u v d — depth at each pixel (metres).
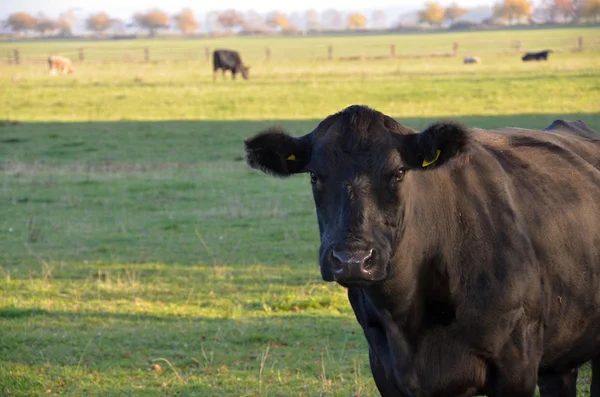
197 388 8.96
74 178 23.81
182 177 23.80
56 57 70.56
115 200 20.77
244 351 10.18
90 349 10.33
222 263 14.84
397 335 6.01
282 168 6.09
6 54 122.56
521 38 135.25
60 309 12.23
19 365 9.77
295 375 9.30
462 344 5.99
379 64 73.62
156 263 14.98
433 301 6.00
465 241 6.04
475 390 6.09
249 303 12.36
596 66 59.84
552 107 37.75
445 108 38.66
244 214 18.86
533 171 6.66
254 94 47.31
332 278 5.29
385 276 5.39
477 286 5.94
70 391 8.96
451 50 105.31
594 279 6.60
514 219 6.16
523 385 6.03
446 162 5.61
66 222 18.47
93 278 14.09
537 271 6.11
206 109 41.34
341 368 9.45
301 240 16.44
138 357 10.03
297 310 11.98
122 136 32.59
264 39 194.50
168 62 88.75
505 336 5.94
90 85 55.28
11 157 28.05
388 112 37.62
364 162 5.55
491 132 7.14
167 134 32.88
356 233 5.33
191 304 12.37
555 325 6.42
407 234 5.73
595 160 7.44
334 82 52.94
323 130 5.88
